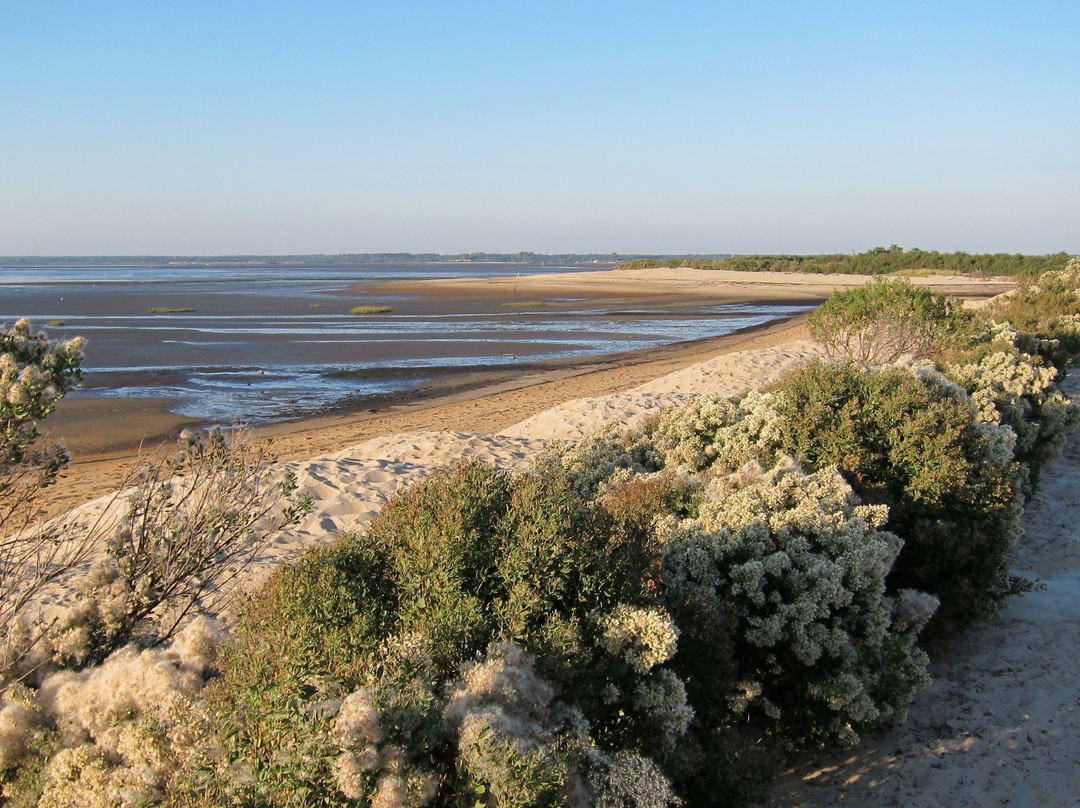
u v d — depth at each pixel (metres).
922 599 6.10
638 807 3.51
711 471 7.62
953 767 4.98
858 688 5.09
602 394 20.80
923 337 16.72
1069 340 18.20
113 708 3.43
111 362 28.16
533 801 2.91
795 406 7.91
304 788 2.82
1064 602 7.38
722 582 5.40
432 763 3.20
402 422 18.03
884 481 7.21
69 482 12.40
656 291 71.44
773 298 61.47
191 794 2.95
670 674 4.16
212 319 46.00
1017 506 7.34
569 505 4.78
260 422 18.53
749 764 4.48
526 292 72.12
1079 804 4.52
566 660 3.90
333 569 4.30
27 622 5.36
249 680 3.35
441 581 4.16
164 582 4.94
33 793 3.27
